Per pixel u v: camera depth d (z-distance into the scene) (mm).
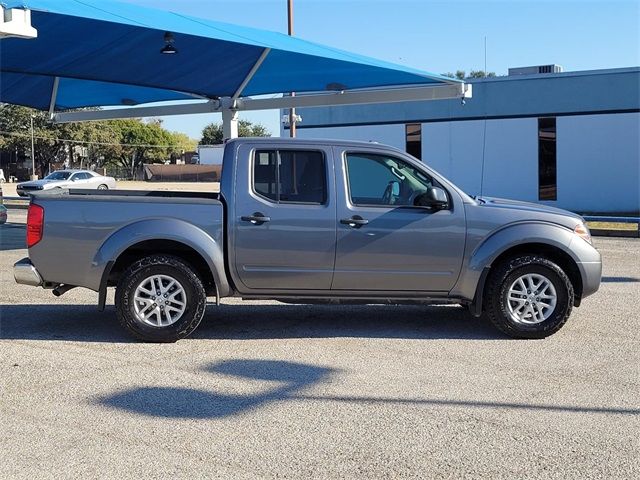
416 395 5840
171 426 5164
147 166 71250
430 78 13836
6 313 8922
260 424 5207
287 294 7609
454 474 4387
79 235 7375
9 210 29094
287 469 4461
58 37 11242
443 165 31609
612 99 28375
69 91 16734
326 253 7449
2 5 7281
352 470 4445
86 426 5160
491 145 30656
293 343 7504
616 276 12227
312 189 7512
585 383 6145
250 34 11797
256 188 7488
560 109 29266
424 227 7457
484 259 7484
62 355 6984
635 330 8062
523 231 7508
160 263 7375
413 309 9266
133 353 7074
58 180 37406
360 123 32875
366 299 7609
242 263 7465
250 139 7594
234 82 15086
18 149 74938
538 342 7547
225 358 6918
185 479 4324
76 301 9727
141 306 7438
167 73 14227
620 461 4566
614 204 28766
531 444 4836
